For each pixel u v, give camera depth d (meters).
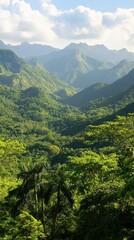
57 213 44.25
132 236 28.67
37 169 45.19
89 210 35.44
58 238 41.75
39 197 45.94
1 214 46.88
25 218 43.66
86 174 43.78
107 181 40.78
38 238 44.31
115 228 30.25
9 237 43.72
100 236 31.11
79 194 47.22
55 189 43.72
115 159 44.09
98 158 45.34
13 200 49.97
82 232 35.09
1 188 55.16
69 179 45.31
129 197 31.77
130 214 31.16
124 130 54.84
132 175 22.89
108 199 34.06
